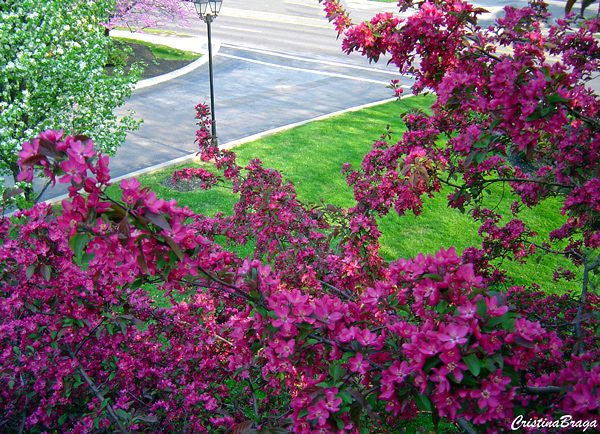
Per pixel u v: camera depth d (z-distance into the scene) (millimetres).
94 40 7621
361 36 3830
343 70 17938
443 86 3309
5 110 6539
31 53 6688
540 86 2781
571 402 2076
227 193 9250
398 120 13328
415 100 14992
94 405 3195
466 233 8461
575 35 4180
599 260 4504
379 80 16969
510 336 2012
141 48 18141
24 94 6727
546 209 9242
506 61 2871
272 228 4316
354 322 2537
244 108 14008
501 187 9875
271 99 14812
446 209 9164
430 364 2016
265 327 2453
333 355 2367
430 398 2133
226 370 3699
